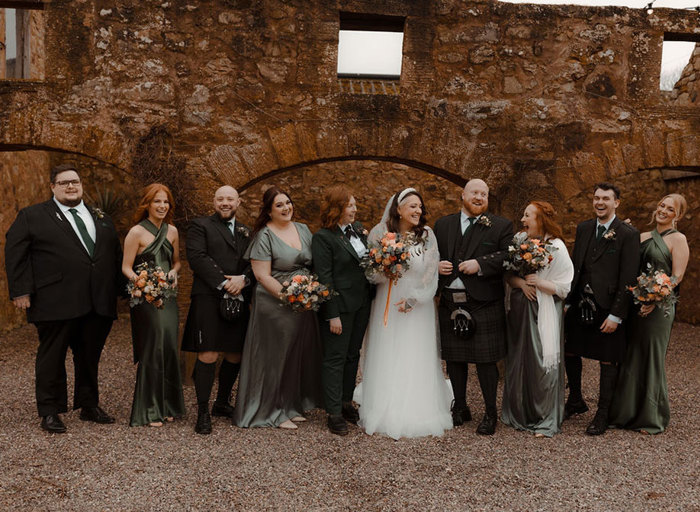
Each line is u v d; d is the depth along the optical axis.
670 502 2.81
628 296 3.70
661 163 5.70
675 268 3.86
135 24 5.18
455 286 3.78
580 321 3.84
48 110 5.09
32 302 3.50
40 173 8.64
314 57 5.38
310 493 2.82
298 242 3.78
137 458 3.20
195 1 5.24
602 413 3.84
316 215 8.79
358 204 8.84
